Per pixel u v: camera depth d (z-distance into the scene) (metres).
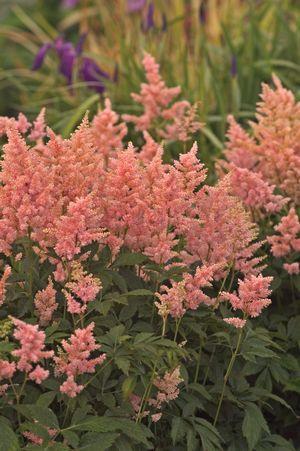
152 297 3.55
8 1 11.45
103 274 3.39
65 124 6.98
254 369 3.63
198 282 3.29
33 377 2.90
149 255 3.50
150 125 5.01
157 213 3.43
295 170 4.25
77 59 7.41
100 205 3.51
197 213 3.61
